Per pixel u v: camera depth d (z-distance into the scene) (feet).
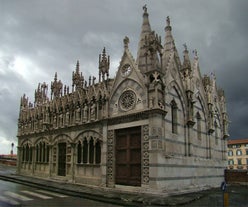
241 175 131.64
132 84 94.68
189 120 102.37
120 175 93.45
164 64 103.86
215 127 134.00
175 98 98.27
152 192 79.92
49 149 132.46
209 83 127.75
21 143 160.66
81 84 118.93
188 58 110.01
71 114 120.88
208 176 114.21
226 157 139.23
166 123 90.02
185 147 100.12
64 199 75.92
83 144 111.24
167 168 85.40
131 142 91.97
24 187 101.04
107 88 103.40
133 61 95.71
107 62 106.73
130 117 92.32
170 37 113.09
